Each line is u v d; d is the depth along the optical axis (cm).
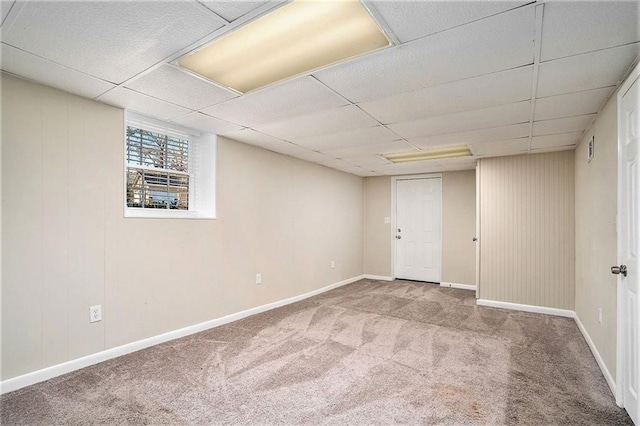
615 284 220
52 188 235
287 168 454
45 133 231
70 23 156
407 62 193
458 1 138
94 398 208
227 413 194
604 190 253
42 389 217
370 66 198
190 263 326
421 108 267
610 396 214
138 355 273
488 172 453
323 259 529
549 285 411
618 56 183
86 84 227
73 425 181
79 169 249
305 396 212
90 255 254
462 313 405
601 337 256
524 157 431
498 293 439
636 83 182
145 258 290
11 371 215
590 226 303
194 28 161
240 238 379
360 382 231
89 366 251
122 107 270
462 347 295
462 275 556
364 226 650
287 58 190
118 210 271
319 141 376
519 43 171
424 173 600
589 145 306
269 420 187
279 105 263
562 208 408
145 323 289
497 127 316
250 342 304
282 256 442
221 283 356
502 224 441
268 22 156
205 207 350
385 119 295
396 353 281
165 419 188
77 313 247
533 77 210
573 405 204
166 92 239
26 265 222
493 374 243
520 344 303
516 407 201
